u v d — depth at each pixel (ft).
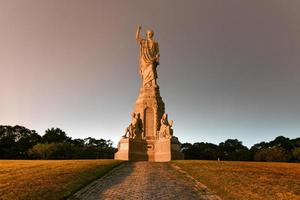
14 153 391.24
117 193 87.40
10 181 95.76
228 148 483.92
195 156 428.15
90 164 143.74
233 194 82.23
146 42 270.87
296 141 451.53
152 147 233.14
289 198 76.84
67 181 98.07
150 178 114.32
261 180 102.42
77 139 500.33
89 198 81.15
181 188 94.84
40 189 84.74
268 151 375.04
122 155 222.69
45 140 446.19
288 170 136.46
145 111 249.34
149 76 261.03
